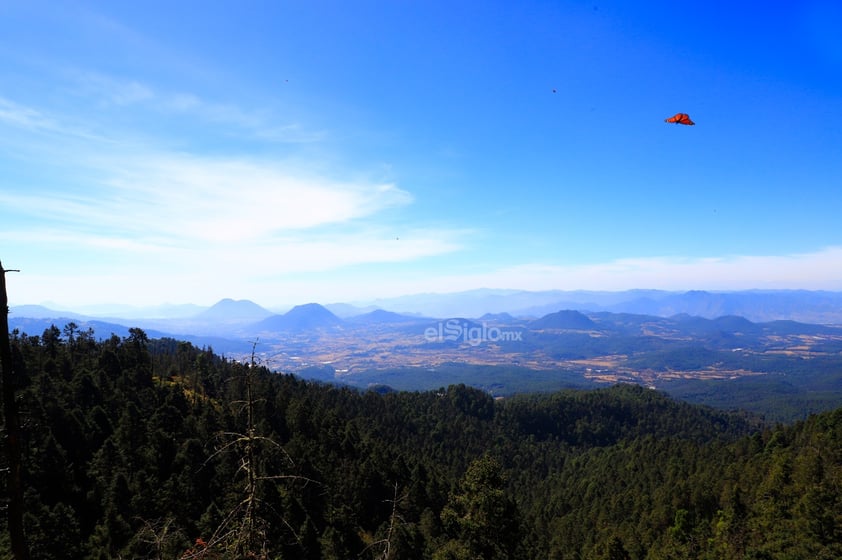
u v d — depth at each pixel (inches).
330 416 3245.6
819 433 2544.3
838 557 1545.3
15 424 354.9
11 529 354.3
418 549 1728.6
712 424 6412.4
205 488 1775.3
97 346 3095.5
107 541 1456.7
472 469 1173.7
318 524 1975.9
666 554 2255.2
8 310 348.2
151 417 2207.2
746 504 2315.5
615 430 6151.6
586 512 3358.8
